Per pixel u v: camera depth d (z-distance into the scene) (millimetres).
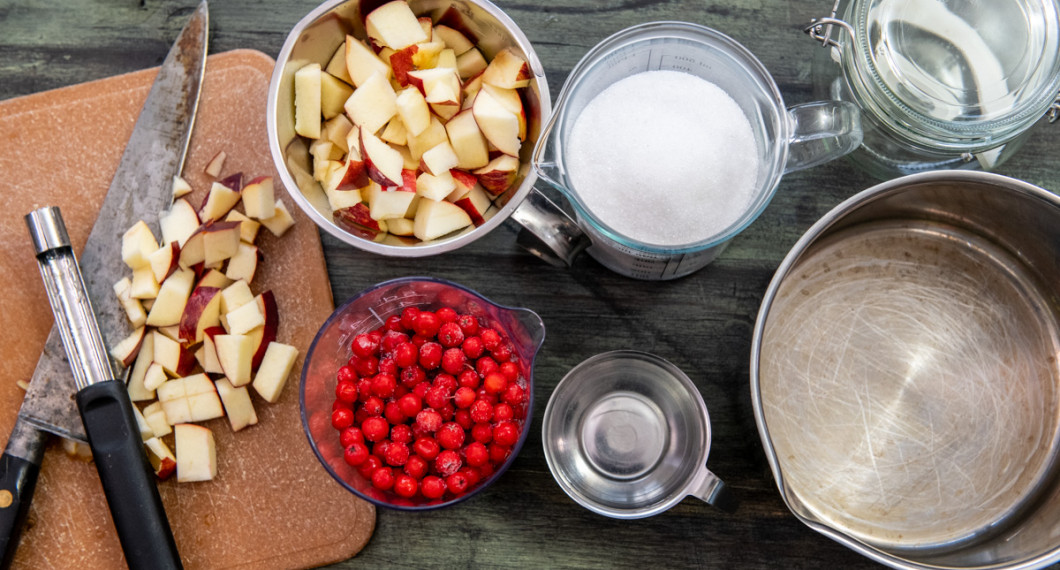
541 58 768
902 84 677
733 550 739
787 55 766
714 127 692
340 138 711
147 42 771
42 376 731
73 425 730
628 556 740
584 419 743
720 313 753
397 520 744
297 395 747
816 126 666
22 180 758
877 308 738
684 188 682
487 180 703
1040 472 717
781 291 738
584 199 691
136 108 762
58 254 712
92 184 760
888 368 731
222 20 768
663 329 754
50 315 756
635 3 769
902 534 715
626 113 694
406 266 760
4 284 756
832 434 726
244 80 761
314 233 753
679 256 700
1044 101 671
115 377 722
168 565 698
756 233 757
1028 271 729
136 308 736
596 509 679
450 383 701
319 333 699
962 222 734
